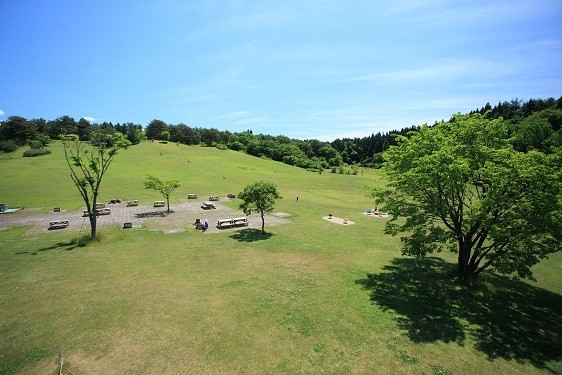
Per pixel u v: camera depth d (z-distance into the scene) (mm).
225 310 16625
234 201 56875
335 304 17547
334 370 12062
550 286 21484
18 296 18359
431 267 24062
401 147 23078
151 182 46312
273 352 13094
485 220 17219
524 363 12773
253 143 165875
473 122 20578
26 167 78562
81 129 137500
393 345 13734
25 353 12977
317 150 187500
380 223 40906
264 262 24781
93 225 30469
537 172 16547
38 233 34031
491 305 18000
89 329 14758
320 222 40906
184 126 170250
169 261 24938
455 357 13016
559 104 103062
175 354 12883
